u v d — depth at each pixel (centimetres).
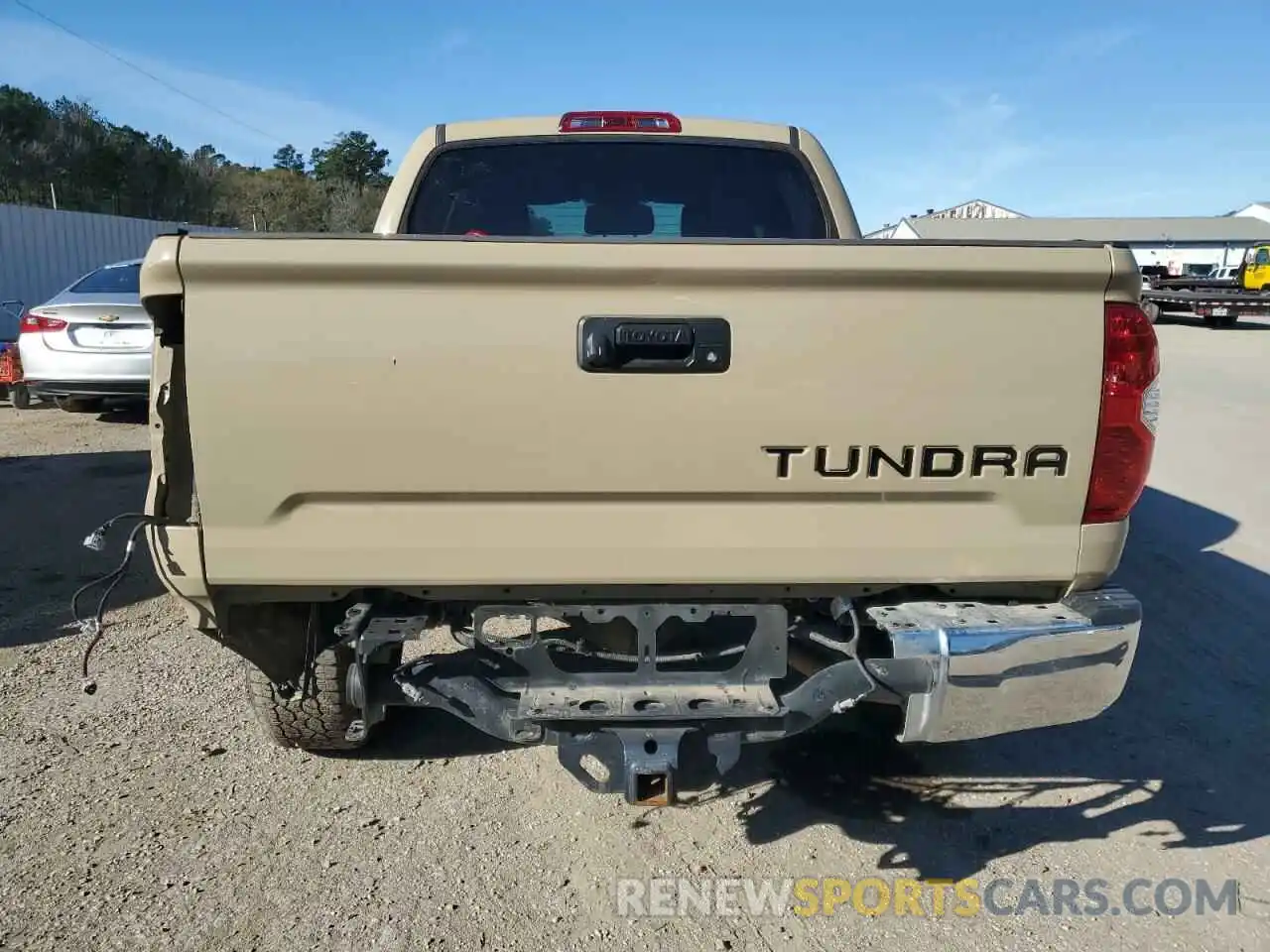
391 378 232
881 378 239
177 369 236
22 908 265
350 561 242
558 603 257
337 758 353
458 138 382
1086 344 243
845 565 248
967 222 6159
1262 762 359
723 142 388
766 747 369
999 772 351
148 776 335
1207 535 672
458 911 269
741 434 239
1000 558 250
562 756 246
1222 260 5719
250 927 261
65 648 443
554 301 232
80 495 712
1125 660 245
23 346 900
